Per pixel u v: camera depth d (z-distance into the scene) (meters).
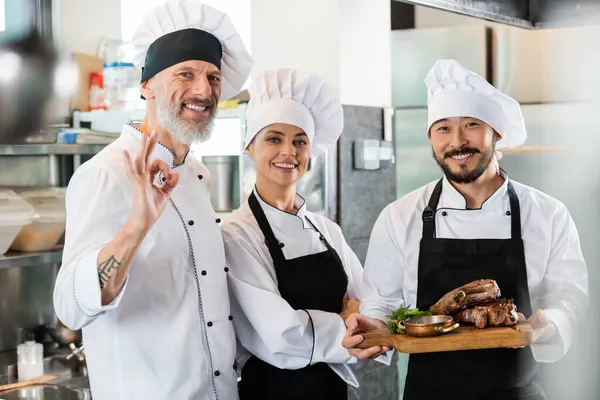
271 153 2.04
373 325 1.85
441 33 3.79
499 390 1.74
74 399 2.38
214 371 1.70
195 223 1.73
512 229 1.83
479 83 1.74
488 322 1.69
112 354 1.62
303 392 1.96
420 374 1.86
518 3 1.45
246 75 1.95
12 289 2.82
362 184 3.47
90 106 3.06
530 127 1.43
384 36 3.83
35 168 2.92
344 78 3.56
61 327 2.85
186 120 1.66
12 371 2.58
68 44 2.95
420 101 3.92
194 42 1.68
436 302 1.86
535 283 1.81
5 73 2.73
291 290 2.00
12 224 2.43
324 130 2.24
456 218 1.88
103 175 1.57
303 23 3.62
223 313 1.75
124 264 1.38
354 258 2.30
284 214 2.06
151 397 1.61
